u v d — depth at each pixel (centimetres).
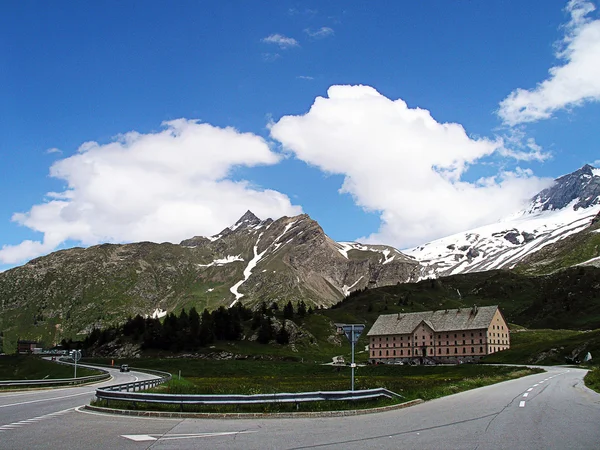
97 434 2077
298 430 2173
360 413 2841
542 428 2170
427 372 13375
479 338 17650
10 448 1755
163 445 1803
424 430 2136
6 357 17888
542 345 14988
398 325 19912
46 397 4391
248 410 2878
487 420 2456
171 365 16775
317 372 14988
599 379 5225
